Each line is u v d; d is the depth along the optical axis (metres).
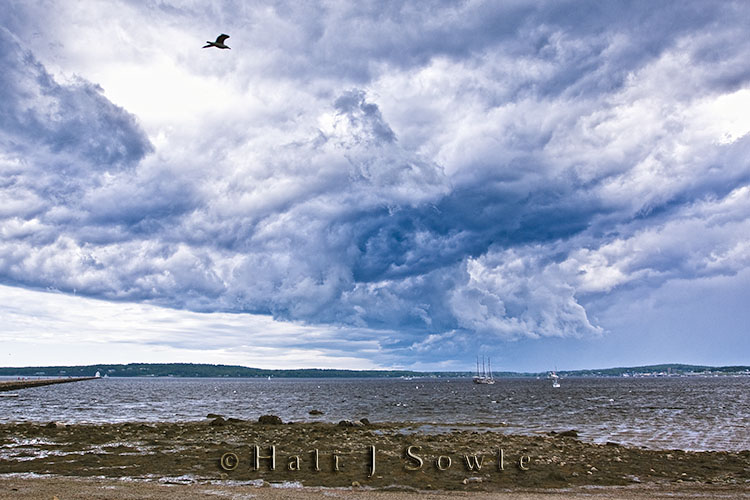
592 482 24.91
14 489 21.41
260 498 20.62
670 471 27.25
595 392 166.75
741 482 25.06
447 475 25.84
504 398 128.25
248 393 161.75
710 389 186.75
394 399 122.19
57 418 65.06
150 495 20.72
